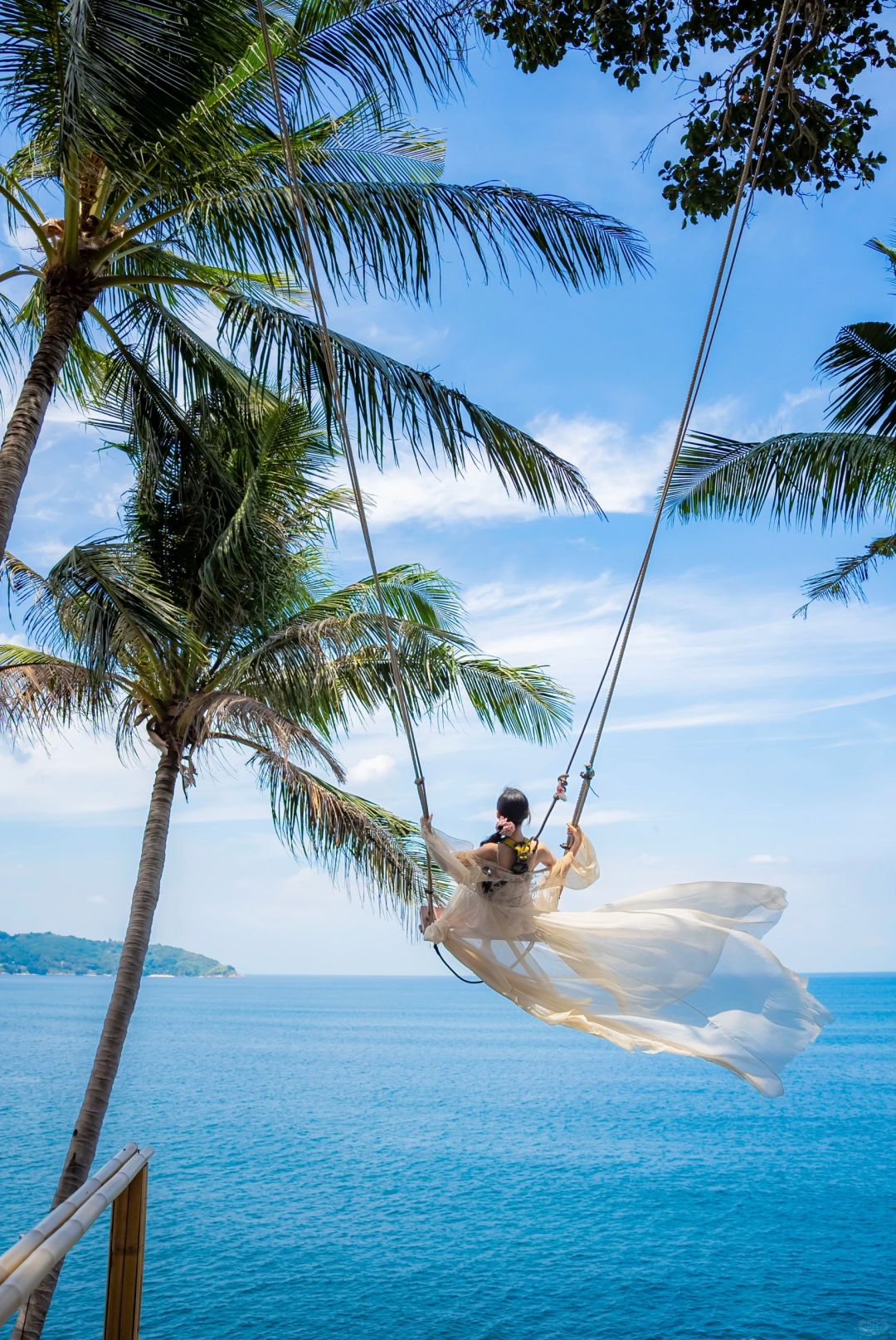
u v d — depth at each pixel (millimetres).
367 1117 44156
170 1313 18234
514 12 7285
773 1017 4793
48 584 9000
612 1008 4957
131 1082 56938
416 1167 32812
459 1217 26016
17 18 7344
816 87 6953
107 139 6977
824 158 7004
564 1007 5016
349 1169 32469
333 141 8938
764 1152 36156
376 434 8492
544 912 5234
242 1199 28031
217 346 10203
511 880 5199
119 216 8672
